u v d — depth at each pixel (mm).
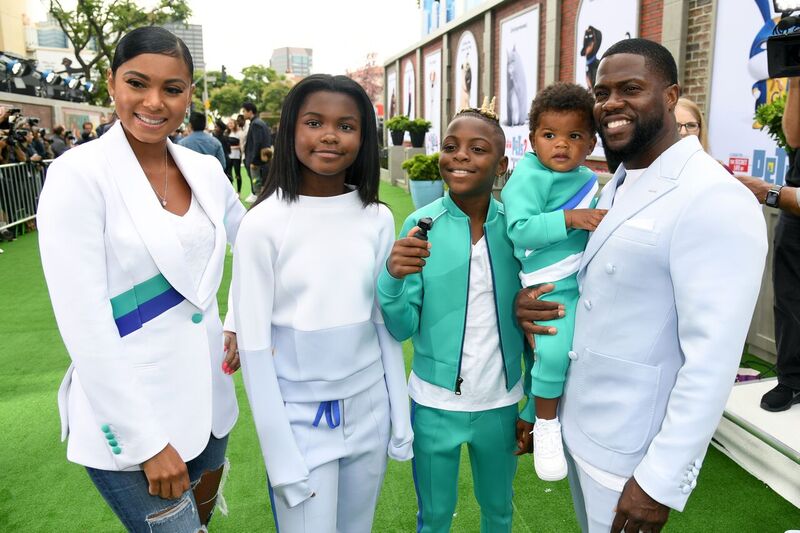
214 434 1767
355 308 1676
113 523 2588
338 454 1666
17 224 9281
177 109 1546
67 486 2861
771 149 4961
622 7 7445
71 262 1386
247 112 9844
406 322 1771
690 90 6055
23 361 4402
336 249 1648
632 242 1396
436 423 1937
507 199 1870
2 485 2873
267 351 1600
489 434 1944
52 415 3566
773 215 3904
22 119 10891
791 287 3004
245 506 2695
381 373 1810
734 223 1262
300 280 1616
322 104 1543
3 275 6914
